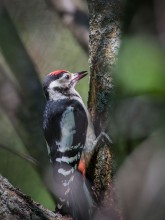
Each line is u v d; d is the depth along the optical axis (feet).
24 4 35.06
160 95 7.22
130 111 8.80
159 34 8.50
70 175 24.09
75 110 26.63
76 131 25.44
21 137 30.25
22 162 28.48
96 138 23.32
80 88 32.89
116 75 7.73
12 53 31.65
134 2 10.85
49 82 28.71
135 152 8.00
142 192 7.46
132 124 8.90
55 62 34.22
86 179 23.44
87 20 33.58
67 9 33.50
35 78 31.60
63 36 34.73
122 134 9.36
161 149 7.36
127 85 7.34
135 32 10.09
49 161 28.53
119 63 7.65
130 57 7.45
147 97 7.52
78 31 33.14
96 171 22.15
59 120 26.61
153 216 7.12
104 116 22.16
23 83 31.14
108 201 20.72
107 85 22.02
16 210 17.26
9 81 31.14
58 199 24.27
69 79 29.17
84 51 33.55
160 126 7.79
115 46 22.33
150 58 7.25
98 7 23.16
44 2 35.04
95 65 22.84
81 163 24.04
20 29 35.09
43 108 30.89
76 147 24.91
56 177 24.98
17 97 30.76
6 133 32.53
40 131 30.17
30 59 32.07
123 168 8.09
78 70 33.76
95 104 23.25
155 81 7.10
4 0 32.89
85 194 22.49
